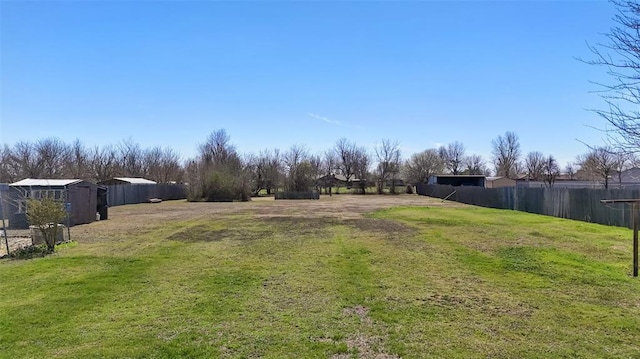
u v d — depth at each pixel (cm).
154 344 454
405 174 7381
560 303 607
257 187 5666
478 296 646
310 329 502
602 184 3938
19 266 886
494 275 788
